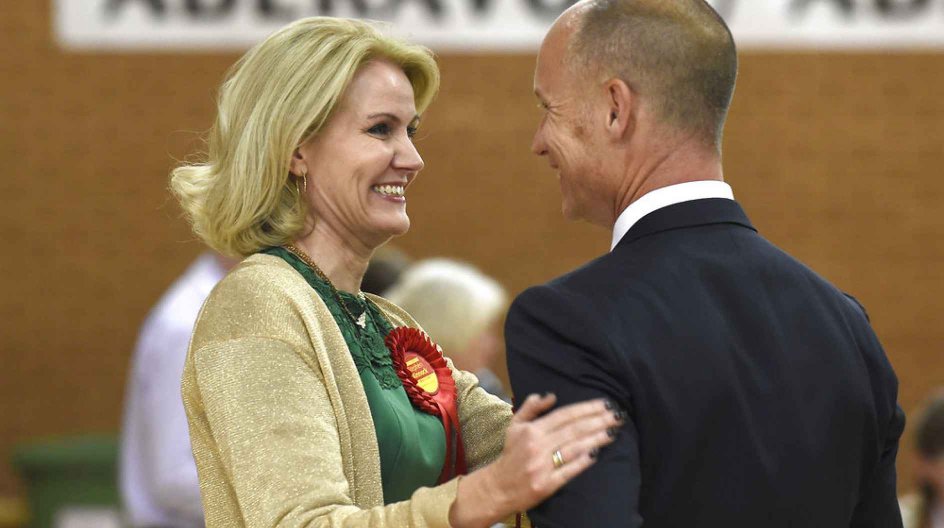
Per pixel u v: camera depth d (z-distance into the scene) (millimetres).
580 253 17688
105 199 17656
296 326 5328
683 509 4855
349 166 5719
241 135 5699
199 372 5281
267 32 17531
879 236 17672
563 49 5348
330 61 5688
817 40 17531
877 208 17656
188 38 17562
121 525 15992
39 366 17656
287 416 5090
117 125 17656
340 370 5414
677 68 5203
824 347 5168
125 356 17656
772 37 17547
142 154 17656
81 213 17672
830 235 17688
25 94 17625
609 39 5246
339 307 5715
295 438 5043
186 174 5848
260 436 5059
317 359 5301
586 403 4684
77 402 17672
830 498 5109
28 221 17656
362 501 5293
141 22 17562
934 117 17562
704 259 5133
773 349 5051
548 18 17422
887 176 17625
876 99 17578
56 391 17672
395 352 5898
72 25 17594
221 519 5391
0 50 17625
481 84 17516
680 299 4992
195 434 5457
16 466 15969
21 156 17656
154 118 17656
